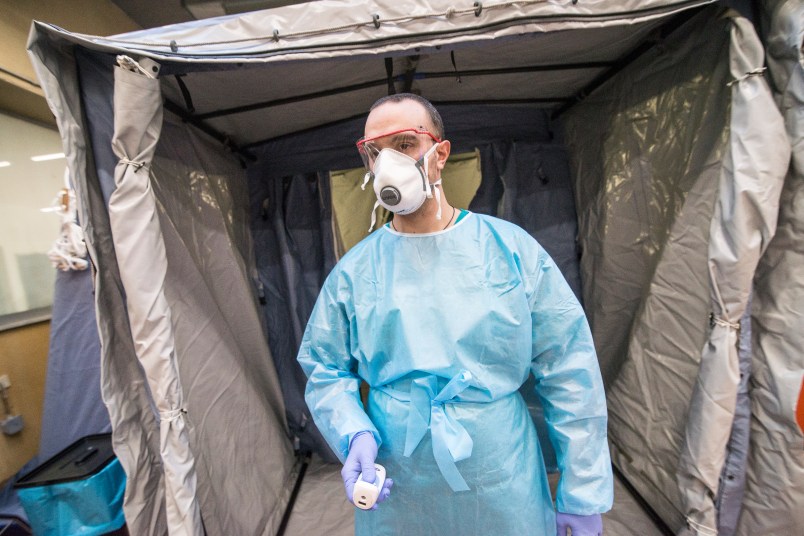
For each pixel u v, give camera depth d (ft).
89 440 4.01
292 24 2.64
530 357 2.26
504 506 2.21
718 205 2.97
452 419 2.13
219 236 4.45
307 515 4.78
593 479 2.19
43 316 5.31
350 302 2.39
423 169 2.11
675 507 3.94
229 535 3.67
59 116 2.39
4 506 4.23
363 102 4.76
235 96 3.86
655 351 4.15
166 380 2.73
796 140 2.73
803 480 3.05
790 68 2.68
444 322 2.13
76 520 3.36
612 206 4.76
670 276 3.87
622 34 3.63
